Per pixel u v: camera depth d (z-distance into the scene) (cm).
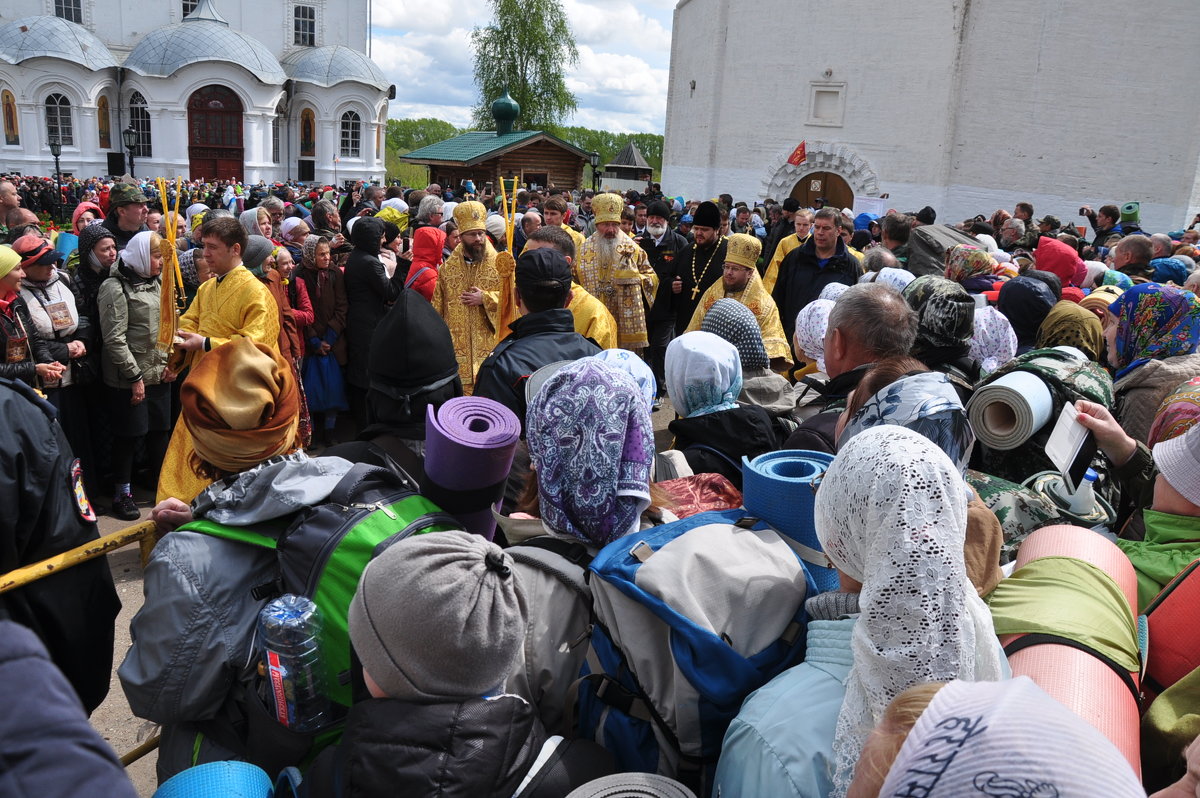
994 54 2048
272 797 154
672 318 750
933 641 121
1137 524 231
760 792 136
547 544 185
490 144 2555
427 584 133
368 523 175
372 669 136
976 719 77
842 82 2209
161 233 675
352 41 4912
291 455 199
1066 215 2067
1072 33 1991
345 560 170
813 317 349
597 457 184
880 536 125
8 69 3922
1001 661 141
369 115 4525
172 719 176
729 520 181
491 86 5031
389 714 133
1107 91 1994
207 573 177
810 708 140
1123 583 175
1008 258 660
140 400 469
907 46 2119
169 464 373
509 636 138
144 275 470
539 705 169
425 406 238
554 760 146
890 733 97
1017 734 74
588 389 188
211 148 4206
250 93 4175
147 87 4062
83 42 4041
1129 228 1230
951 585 123
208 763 154
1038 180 2073
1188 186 1967
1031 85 2039
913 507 124
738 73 2375
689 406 270
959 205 2134
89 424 494
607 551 170
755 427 256
